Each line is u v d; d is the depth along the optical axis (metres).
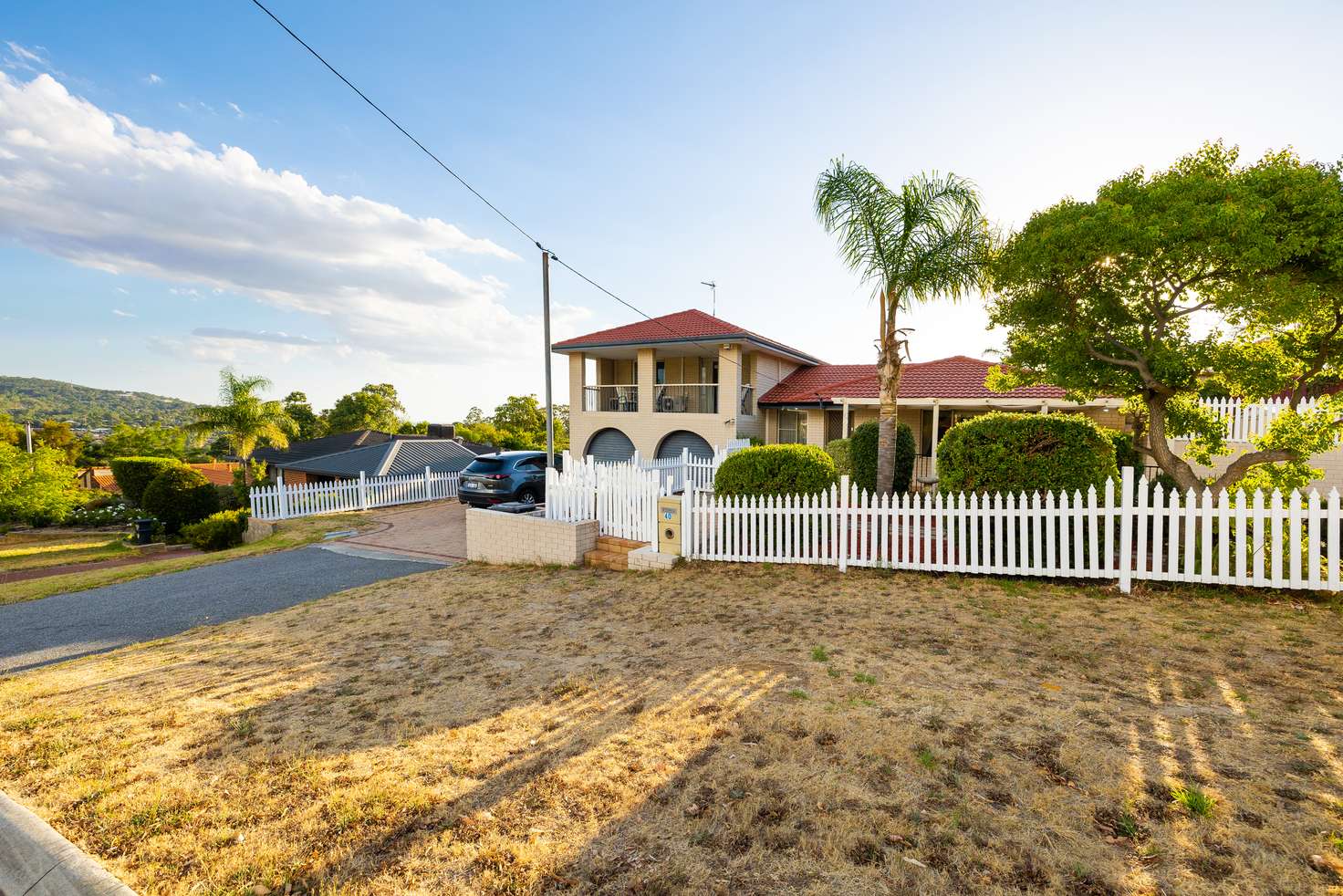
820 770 3.35
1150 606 6.06
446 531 14.79
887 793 3.11
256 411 27.47
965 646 5.23
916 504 7.73
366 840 2.95
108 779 3.61
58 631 7.66
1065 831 2.75
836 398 17.56
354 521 16.75
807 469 9.20
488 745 3.89
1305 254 6.46
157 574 11.16
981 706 4.03
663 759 3.57
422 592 8.73
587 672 5.14
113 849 2.95
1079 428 7.86
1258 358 7.64
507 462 15.55
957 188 9.75
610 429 23.22
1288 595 6.13
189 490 19.83
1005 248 8.53
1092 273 7.54
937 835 2.77
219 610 8.41
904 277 9.81
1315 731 3.52
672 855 2.74
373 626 7.03
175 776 3.63
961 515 7.51
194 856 2.87
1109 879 2.45
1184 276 7.23
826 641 5.54
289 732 4.20
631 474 10.09
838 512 8.29
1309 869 2.43
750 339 20.36
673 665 5.18
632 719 4.14
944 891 2.44
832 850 2.71
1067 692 4.22
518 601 7.86
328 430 63.38
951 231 9.80
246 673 5.53
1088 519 7.00
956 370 18.38
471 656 5.74
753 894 2.48
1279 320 7.01
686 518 9.30
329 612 7.84
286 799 3.33
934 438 16.28
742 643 5.64
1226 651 4.81
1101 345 8.31
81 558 15.77
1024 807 2.94
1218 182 6.63
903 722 3.85
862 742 3.62
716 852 2.74
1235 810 2.81
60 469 30.12
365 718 4.40
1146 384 8.02
